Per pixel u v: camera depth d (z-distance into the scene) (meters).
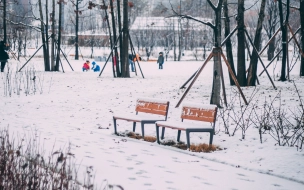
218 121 11.83
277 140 9.47
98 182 6.22
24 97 17.91
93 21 83.19
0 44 27.31
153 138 10.31
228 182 6.80
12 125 11.94
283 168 7.85
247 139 9.96
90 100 16.83
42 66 37.03
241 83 18.70
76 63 47.66
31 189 4.82
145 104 11.30
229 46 18.78
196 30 74.75
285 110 12.48
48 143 9.10
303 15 23.30
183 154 8.94
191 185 6.46
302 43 23.53
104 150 8.80
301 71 23.98
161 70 37.72
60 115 14.17
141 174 6.94
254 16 69.69
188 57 71.94
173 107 14.14
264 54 64.75
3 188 4.77
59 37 31.97
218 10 13.61
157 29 79.88
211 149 9.26
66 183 5.04
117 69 27.56
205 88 18.70
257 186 6.69
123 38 27.38
